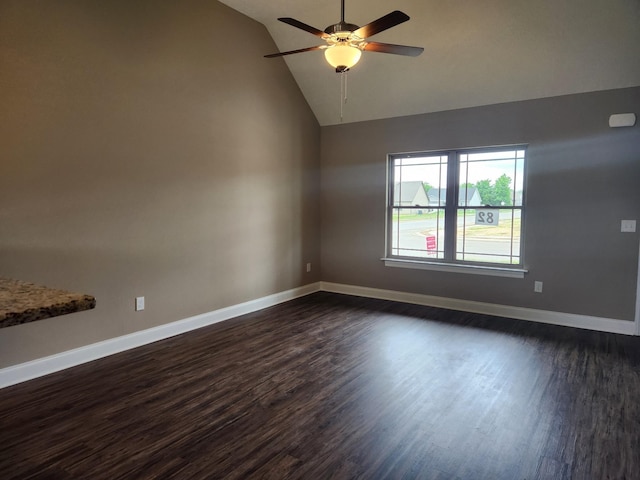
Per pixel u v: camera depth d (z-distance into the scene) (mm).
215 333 3918
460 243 4844
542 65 3922
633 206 3838
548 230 4234
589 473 1890
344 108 5336
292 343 3641
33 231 2846
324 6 4141
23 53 2744
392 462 1965
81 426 2279
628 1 3236
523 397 2635
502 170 4527
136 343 3535
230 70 4305
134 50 3406
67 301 1080
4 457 1994
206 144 4086
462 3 3693
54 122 2922
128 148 3402
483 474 1879
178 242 3855
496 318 4465
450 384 2824
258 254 4793
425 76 4477
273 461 1969
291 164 5246
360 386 2789
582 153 4027
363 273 5531
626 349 3504
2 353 2738
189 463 1953
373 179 5355
